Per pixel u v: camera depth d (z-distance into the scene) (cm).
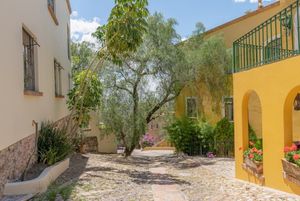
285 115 683
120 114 1589
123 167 1146
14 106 698
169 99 1733
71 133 1130
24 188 657
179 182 864
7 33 666
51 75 1155
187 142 1728
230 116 1784
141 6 982
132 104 1605
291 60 655
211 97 1767
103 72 1575
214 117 1795
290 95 669
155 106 1708
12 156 684
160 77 1648
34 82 907
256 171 791
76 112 1249
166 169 1186
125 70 1605
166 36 1633
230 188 767
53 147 906
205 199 660
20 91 743
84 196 662
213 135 1684
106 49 1102
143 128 1630
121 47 1008
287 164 656
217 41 1722
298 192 633
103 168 1061
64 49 1602
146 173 1027
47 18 1102
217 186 802
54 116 1199
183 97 1828
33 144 855
